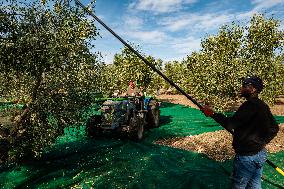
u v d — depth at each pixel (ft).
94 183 19.95
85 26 20.31
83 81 21.35
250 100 12.09
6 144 19.47
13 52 17.04
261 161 12.01
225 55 33.42
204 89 35.83
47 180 20.42
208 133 35.27
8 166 22.30
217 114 12.30
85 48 20.66
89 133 32.32
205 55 36.55
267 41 32.60
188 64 55.98
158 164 23.75
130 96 37.24
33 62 17.58
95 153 26.91
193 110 56.24
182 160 25.09
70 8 20.21
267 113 12.08
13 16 17.47
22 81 20.68
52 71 19.81
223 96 34.55
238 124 11.87
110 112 32.30
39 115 20.68
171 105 64.75
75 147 28.71
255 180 12.23
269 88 32.96
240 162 12.15
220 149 28.35
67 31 19.20
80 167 22.97
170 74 99.14
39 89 20.93
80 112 22.52
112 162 24.25
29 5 18.17
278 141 30.45
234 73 32.48
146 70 60.75
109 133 35.09
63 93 21.17
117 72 60.23
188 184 19.57
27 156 23.38
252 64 32.60
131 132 31.65
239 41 33.53
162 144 31.22
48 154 26.09
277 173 21.67
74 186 19.56
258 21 33.22
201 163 24.20
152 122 39.34
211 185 19.36
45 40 17.57
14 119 21.99
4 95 20.81
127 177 20.98
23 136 20.93
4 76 19.13
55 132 21.38
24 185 19.57
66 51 18.79
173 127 40.01
